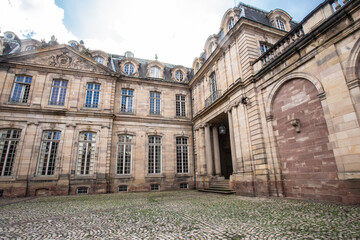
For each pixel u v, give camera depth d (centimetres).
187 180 2025
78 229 563
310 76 912
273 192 1062
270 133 1121
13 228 586
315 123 894
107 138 1817
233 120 1405
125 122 1973
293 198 957
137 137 1975
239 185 1279
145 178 1897
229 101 1468
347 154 737
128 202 1102
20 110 1642
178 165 2064
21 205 1052
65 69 1844
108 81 1977
